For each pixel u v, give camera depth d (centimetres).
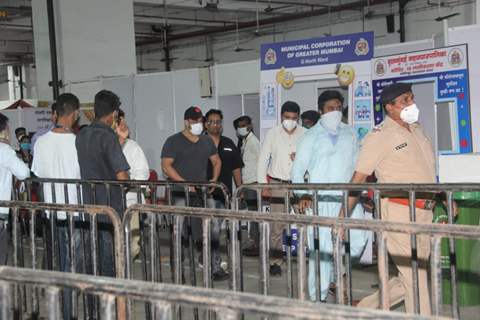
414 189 379
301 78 799
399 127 439
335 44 764
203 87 1108
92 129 490
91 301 450
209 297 193
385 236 298
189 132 668
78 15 1494
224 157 757
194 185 477
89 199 483
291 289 391
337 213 531
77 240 481
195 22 2580
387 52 786
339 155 533
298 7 2364
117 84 1270
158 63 2994
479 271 552
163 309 200
